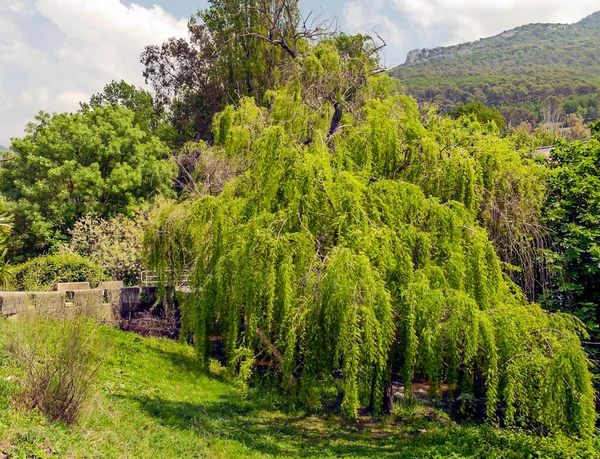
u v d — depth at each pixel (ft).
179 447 25.53
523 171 33.94
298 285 26.76
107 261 62.85
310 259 26.55
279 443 32.14
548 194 36.96
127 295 54.95
